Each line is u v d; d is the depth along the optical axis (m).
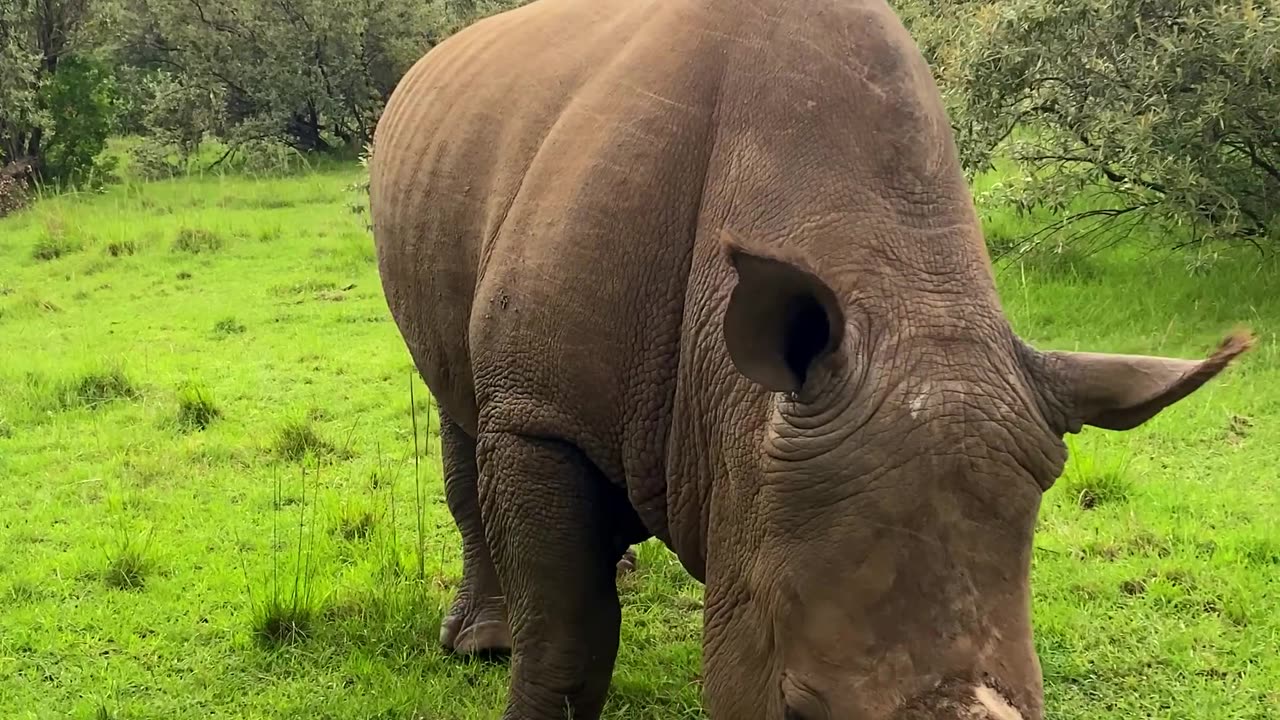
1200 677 4.35
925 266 2.43
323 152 23.88
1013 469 2.18
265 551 5.76
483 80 4.09
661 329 3.04
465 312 3.94
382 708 4.37
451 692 4.49
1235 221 8.46
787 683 2.26
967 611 2.10
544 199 3.35
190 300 11.04
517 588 3.49
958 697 2.04
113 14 20.08
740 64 2.97
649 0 3.58
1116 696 4.28
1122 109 8.82
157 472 6.81
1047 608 4.80
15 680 4.63
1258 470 6.01
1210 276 8.77
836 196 2.59
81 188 18.92
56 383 8.30
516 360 3.36
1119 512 5.64
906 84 2.64
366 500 6.23
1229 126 8.59
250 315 10.41
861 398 2.24
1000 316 2.39
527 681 3.50
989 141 9.68
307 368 8.81
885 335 2.32
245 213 15.92
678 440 2.96
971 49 9.51
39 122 18.02
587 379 3.18
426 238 4.11
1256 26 8.04
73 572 5.53
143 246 13.38
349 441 7.16
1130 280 8.91
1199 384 2.14
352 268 12.20
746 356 2.22
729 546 2.61
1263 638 4.54
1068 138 9.50
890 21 2.79
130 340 9.66
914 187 2.54
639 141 3.12
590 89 3.43
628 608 5.12
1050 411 2.29
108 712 4.38
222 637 4.97
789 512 2.29
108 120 19.41
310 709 4.41
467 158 3.93
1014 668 2.07
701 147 3.01
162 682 4.61
